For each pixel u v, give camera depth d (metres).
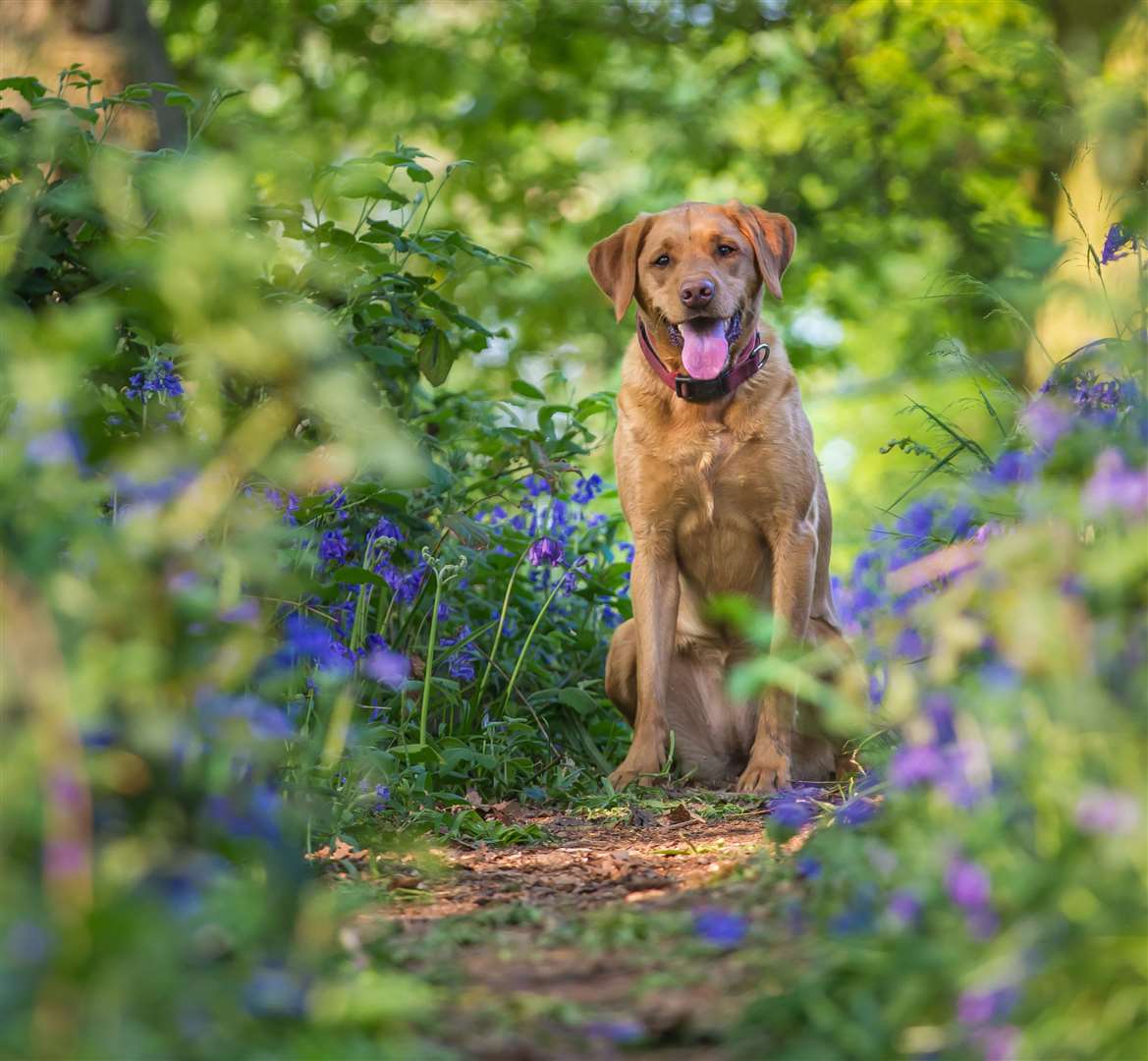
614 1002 2.88
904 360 16.67
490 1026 2.73
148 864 2.36
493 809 6.03
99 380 5.44
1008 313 4.97
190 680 2.75
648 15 16.17
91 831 2.46
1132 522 2.79
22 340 2.58
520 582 7.93
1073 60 6.04
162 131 8.02
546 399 8.36
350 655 5.81
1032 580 2.75
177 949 2.13
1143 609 2.82
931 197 15.89
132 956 2.01
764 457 7.15
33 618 2.38
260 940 2.49
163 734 2.49
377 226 6.77
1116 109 4.73
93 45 7.97
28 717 2.45
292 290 6.52
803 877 3.71
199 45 15.67
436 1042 2.62
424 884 4.44
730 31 15.97
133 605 2.69
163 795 2.68
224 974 2.33
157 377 5.12
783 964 2.91
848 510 5.30
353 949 2.96
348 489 5.87
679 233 7.29
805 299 17.83
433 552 6.73
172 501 3.12
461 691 6.97
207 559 3.04
